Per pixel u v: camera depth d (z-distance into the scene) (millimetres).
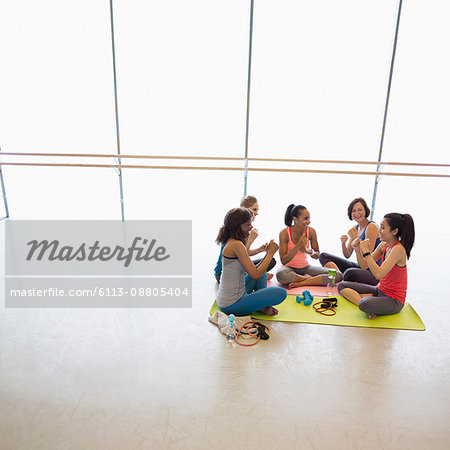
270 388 1818
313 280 3020
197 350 2148
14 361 2021
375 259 2725
